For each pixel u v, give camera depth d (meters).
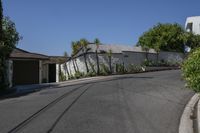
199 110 12.12
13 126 10.61
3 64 24.66
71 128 10.09
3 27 25.11
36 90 23.55
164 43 51.03
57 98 16.94
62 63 41.81
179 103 14.23
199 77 11.10
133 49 42.41
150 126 10.18
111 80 26.48
